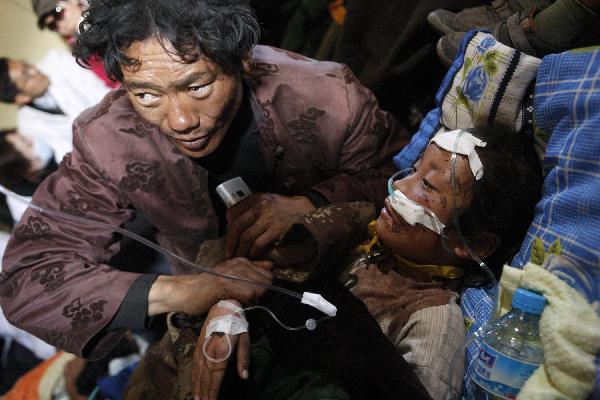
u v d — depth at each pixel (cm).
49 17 212
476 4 164
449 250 119
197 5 111
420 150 141
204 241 152
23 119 207
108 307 127
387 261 130
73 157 140
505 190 114
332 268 135
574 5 115
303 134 146
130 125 138
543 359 93
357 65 195
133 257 163
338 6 224
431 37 174
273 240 136
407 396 105
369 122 152
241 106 143
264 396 117
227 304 119
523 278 98
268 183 153
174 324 133
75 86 214
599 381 88
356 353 112
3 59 208
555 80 108
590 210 98
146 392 133
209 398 112
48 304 129
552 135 109
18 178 200
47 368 175
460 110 129
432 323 114
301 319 121
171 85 115
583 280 97
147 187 139
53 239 136
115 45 113
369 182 151
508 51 117
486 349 98
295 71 149
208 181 148
